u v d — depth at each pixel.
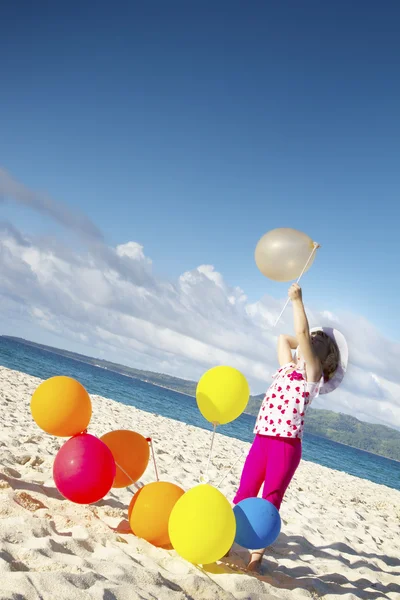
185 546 2.70
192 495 2.79
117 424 9.09
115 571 2.42
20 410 7.60
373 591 3.59
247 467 3.29
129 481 3.42
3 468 3.82
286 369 3.34
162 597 2.30
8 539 2.51
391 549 5.38
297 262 3.32
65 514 3.22
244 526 2.95
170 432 10.67
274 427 3.18
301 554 4.16
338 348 3.39
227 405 3.26
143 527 3.03
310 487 8.80
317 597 3.07
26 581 2.04
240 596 2.61
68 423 3.10
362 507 8.38
